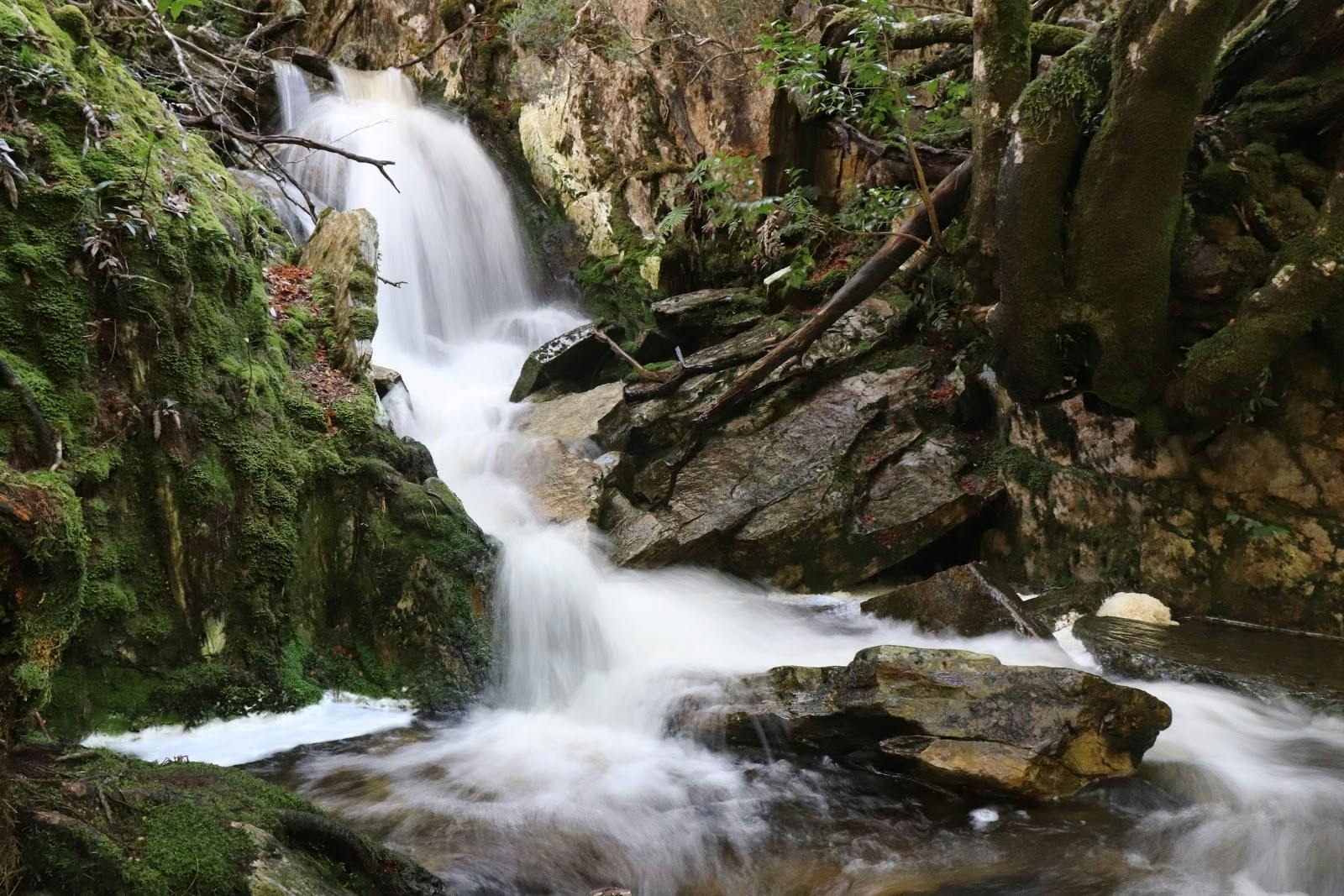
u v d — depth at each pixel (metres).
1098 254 5.59
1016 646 5.30
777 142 10.16
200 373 4.75
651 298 10.69
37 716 2.76
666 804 4.07
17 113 4.45
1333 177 5.43
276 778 4.11
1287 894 3.46
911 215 7.19
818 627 6.20
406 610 5.24
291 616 4.96
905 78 8.82
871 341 8.03
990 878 3.50
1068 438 6.88
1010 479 7.15
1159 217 5.46
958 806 4.09
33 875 2.20
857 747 4.40
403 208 10.70
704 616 6.25
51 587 2.54
